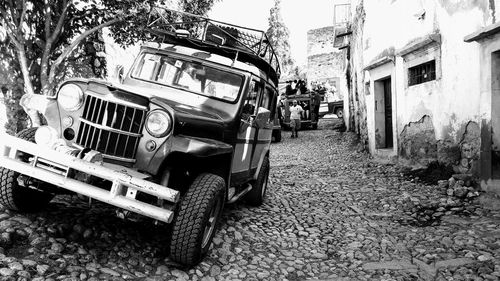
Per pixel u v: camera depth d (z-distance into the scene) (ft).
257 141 17.21
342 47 60.85
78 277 9.45
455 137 22.56
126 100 10.89
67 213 13.04
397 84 29.76
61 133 11.16
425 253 13.65
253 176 18.38
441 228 16.01
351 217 18.34
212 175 11.81
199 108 13.64
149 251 11.80
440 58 23.70
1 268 8.99
